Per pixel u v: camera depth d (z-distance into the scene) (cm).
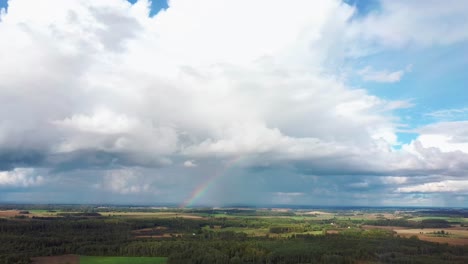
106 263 19462
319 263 19012
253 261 19650
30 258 19425
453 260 19212
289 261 19388
